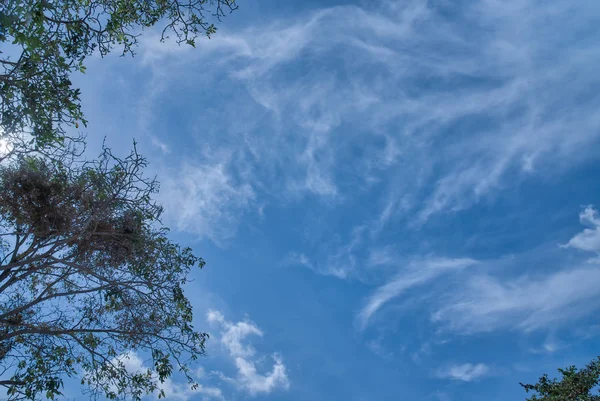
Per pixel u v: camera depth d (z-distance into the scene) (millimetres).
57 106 8844
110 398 11945
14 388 10766
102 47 9602
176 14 10281
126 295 12219
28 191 10633
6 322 10477
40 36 8117
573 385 16016
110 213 11359
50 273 11883
